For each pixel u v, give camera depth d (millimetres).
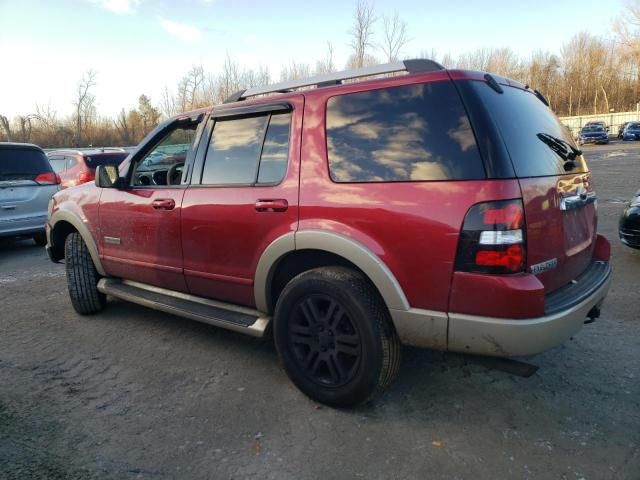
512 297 2195
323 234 2650
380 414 2746
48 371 3400
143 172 4070
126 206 3838
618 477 2193
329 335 2748
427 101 2480
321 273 2709
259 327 3066
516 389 2975
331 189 2680
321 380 2816
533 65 62250
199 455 2426
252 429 2637
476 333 2307
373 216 2510
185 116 3637
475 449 2418
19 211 7594
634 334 3660
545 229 2375
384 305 2594
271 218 2904
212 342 3855
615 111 57969
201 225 3295
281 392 3029
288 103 2977
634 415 2660
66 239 4508
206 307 3441
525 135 2529
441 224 2316
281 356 2955
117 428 2674
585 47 62562
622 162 19547
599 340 3584
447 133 2387
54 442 2551
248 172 3125
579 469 2252
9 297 5227
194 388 3107
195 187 3391
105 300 4617
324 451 2434
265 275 2986
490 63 49625
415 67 2631
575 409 2740
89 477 2275
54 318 4504
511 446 2432
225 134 3316
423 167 2416
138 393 3061
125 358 3592
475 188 2256
